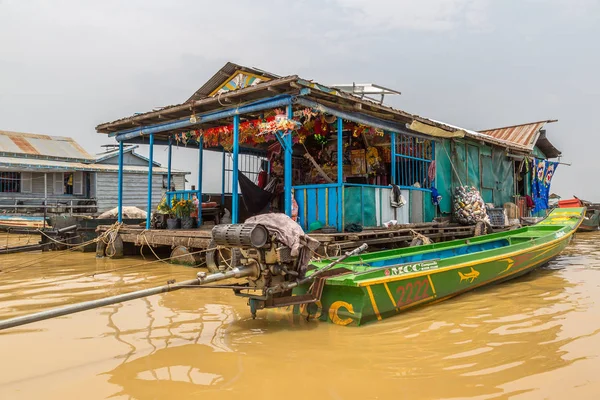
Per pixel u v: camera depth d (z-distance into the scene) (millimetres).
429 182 13391
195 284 4922
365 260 7148
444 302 6723
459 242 9078
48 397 3656
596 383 3852
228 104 10250
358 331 5301
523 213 18953
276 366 4258
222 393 3713
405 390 3760
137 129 13039
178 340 5000
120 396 3660
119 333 5250
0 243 16844
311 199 10406
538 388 3773
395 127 11578
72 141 29547
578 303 6641
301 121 11852
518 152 18484
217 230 5445
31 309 6473
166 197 13758
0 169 24094
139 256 12445
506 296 7145
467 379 3967
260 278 5375
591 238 17984
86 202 26625
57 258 12250
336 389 3783
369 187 10609
